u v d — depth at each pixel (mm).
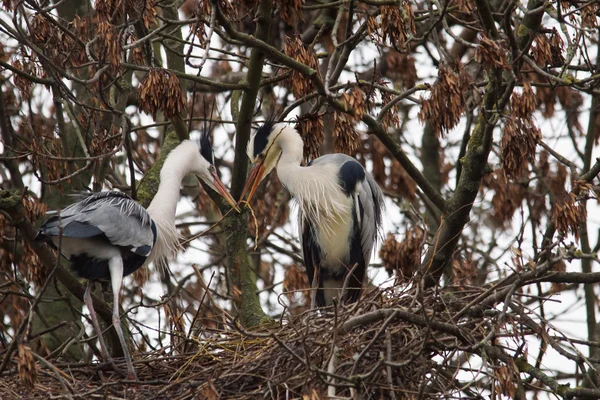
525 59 10617
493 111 11086
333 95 11258
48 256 10883
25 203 11586
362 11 13617
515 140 10812
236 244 14164
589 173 11562
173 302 14656
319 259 14211
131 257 12117
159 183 14430
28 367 8211
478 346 9289
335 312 9336
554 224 10555
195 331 12008
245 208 14352
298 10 11211
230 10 10914
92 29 13781
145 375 11070
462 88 10641
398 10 11445
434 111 10688
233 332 11492
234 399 9945
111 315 11820
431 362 10117
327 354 9914
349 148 12297
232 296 14266
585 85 12336
